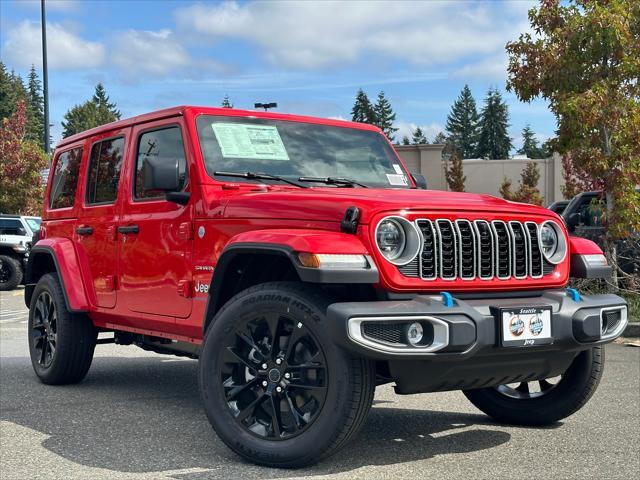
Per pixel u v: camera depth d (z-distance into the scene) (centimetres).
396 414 577
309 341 425
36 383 702
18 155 2777
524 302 446
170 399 630
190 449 475
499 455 464
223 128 543
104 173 638
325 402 411
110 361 837
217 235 490
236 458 455
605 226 1108
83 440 498
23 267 1991
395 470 430
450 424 545
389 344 400
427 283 429
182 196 519
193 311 510
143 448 478
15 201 2811
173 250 529
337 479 413
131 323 595
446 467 437
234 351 446
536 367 460
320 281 403
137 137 595
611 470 433
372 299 434
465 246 445
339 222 429
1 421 553
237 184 516
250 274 480
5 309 1460
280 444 427
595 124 1072
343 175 564
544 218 479
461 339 408
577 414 572
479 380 445
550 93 1141
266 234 437
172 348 592
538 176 3662
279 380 431
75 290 645
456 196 472
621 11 1077
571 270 499
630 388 666
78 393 655
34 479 416
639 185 1106
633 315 1034
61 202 707
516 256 463
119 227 592
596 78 1104
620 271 1112
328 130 588
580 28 1084
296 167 550
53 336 690
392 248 426
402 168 603
